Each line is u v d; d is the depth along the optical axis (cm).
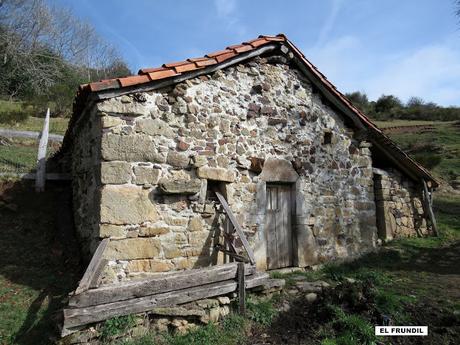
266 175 571
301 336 387
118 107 434
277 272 562
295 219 607
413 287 530
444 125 2491
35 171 754
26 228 581
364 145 723
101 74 3303
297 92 635
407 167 844
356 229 688
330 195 657
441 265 659
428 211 891
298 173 616
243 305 419
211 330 379
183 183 461
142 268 427
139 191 438
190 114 492
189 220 473
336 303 435
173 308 373
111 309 339
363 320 399
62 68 2520
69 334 318
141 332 352
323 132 663
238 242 516
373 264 657
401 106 3616
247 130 555
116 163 425
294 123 622
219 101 527
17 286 436
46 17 2567
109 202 415
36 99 1733
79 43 3050
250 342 374
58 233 585
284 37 596
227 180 516
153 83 460
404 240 812
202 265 476
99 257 384
